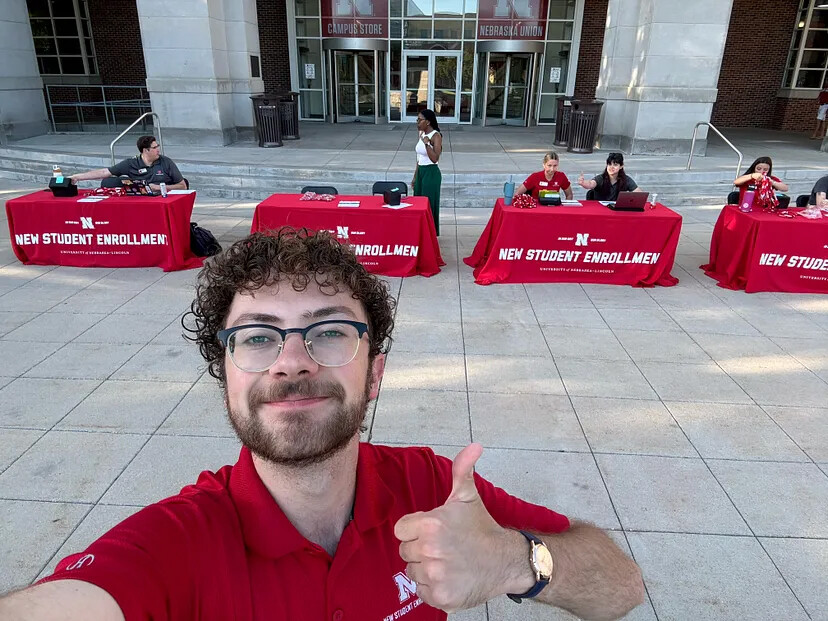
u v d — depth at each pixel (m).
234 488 0.97
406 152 12.04
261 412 0.91
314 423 0.90
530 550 0.92
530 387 3.83
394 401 3.61
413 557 0.84
